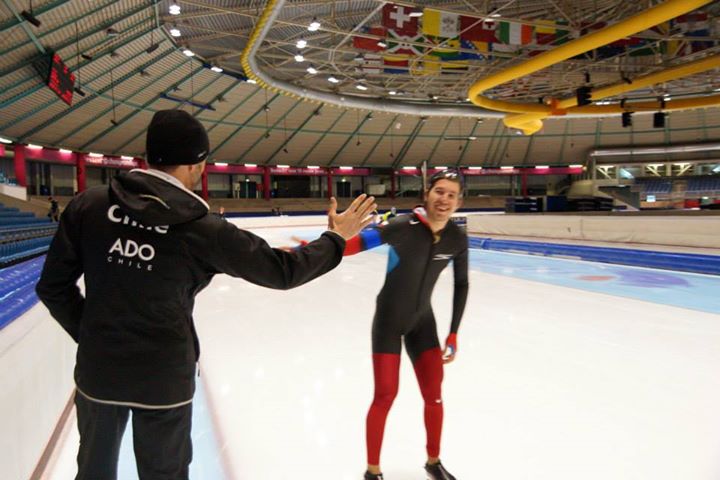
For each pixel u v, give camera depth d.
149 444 1.13
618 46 14.58
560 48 10.84
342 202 34.78
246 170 31.58
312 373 3.38
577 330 4.45
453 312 2.20
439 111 21.44
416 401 2.88
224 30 15.50
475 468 2.14
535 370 3.40
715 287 6.45
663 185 34.56
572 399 2.89
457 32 11.75
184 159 1.16
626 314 5.04
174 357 1.12
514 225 12.67
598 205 13.74
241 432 2.50
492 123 33.72
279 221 24.56
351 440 2.41
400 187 37.00
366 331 4.53
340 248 1.30
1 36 12.32
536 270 8.52
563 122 33.88
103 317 1.10
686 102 16.47
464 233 2.12
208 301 6.25
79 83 17.75
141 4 13.66
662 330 4.41
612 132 34.28
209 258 1.11
